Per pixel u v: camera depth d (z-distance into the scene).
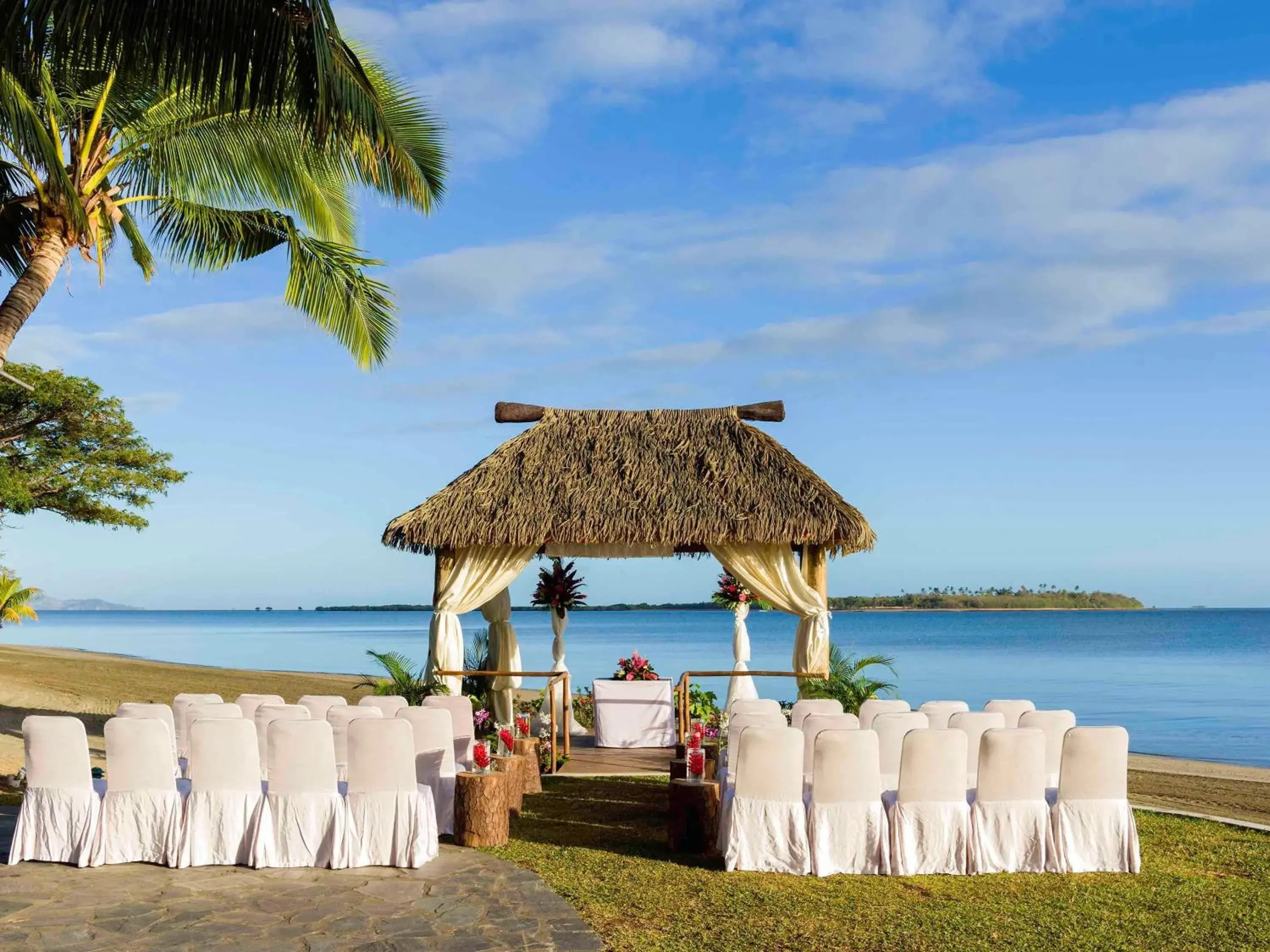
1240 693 24.83
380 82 10.06
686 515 10.34
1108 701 22.97
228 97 9.26
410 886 5.56
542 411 12.02
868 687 10.36
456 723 8.00
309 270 11.16
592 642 58.88
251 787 6.03
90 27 7.26
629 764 10.11
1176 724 18.45
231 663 41.84
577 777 9.45
